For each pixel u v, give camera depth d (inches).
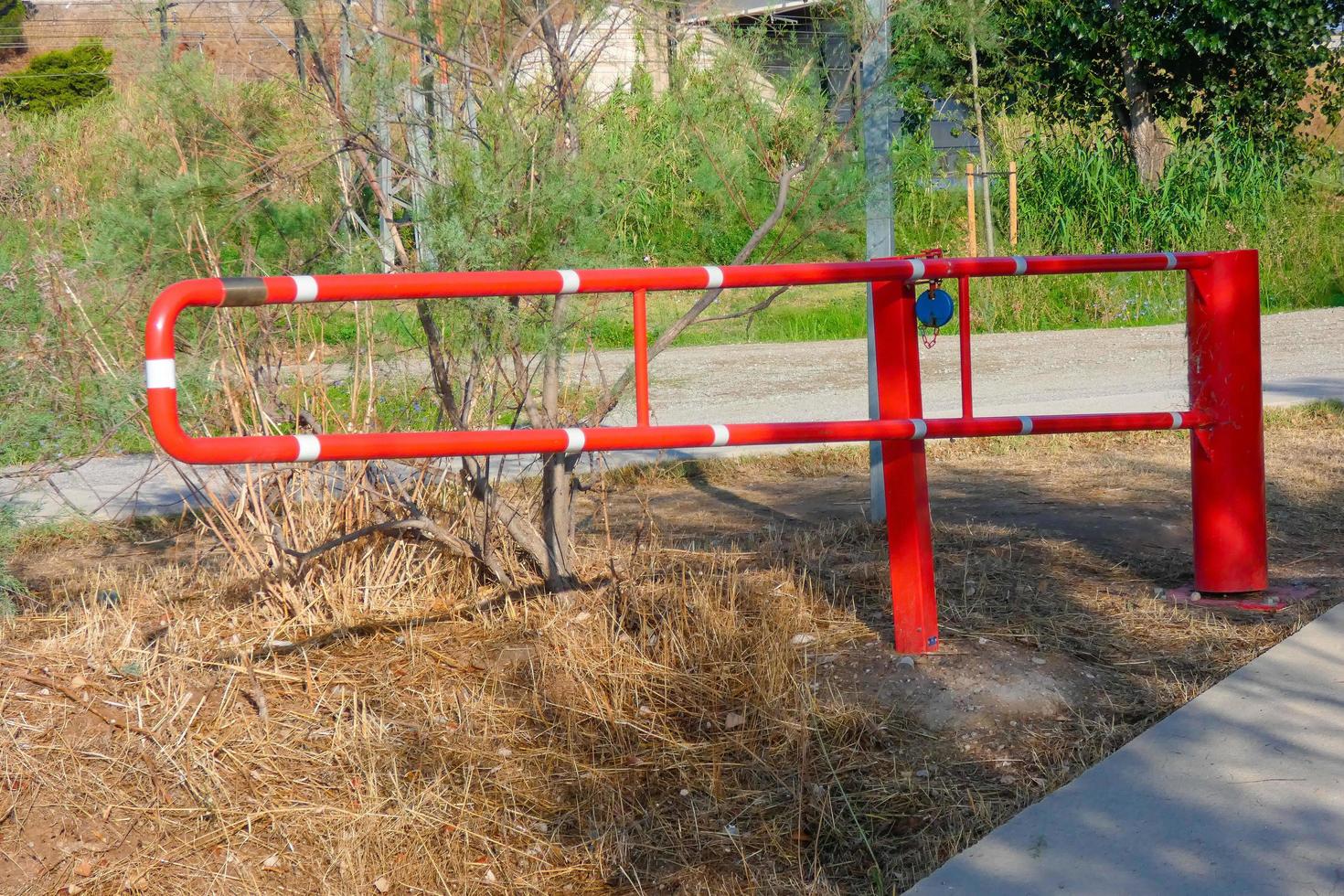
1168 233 641.0
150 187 155.8
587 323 165.8
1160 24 668.7
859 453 287.6
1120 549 202.7
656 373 440.1
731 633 155.6
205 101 159.5
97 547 220.7
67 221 170.2
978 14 195.9
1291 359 447.2
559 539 171.2
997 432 148.5
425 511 178.7
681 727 141.7
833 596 175.2
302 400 170.9
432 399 184.5
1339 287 655.8
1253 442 170.2
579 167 154.1
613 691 146.2
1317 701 135.4
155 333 106.7
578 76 167.6
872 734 136.0
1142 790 118.6
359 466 175.2
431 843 122.7
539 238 150.3
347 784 131.0
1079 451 290.5
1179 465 270.2
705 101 177.5
